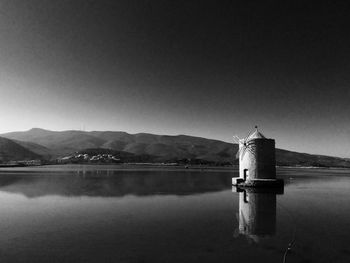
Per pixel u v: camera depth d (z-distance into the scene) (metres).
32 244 10.93
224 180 45.03
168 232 12.65
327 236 12.01
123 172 70.56
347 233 12.55
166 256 9.63
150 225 13.98
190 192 27.75
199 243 11.04
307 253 9.91
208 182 40.66
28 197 23.83
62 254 9.82
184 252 10.02
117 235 12.15
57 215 16.42
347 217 16.06
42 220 15.10
